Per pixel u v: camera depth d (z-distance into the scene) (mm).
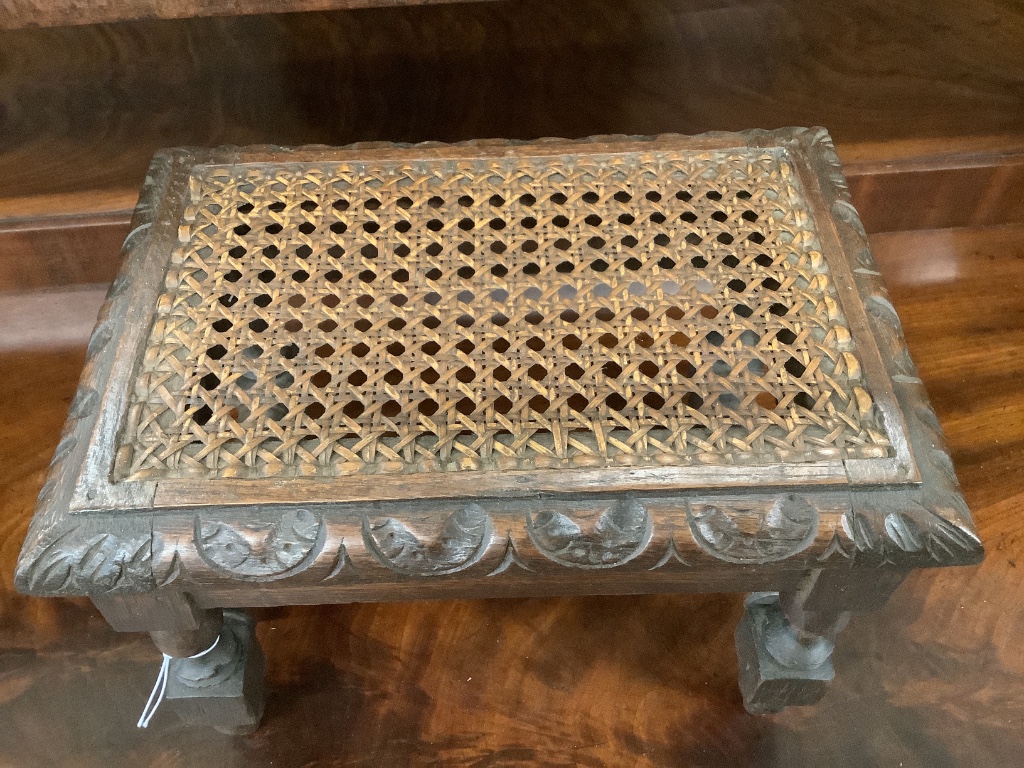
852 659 829
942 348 1063
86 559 514
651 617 861
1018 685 814
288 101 1123
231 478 526
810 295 613
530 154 715
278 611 865
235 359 581
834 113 1130
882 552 534
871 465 536
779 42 1151
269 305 610
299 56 1120
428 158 712
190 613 591
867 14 1169
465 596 623
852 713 800
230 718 745
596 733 792
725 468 533
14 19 645
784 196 682
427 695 813
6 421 1010
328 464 533
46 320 1107
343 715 801
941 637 841
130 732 789
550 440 543
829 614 632
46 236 1060
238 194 684
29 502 938
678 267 632
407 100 1122
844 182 695
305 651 840
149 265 633
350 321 600
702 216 666
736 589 626
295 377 573
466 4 1123
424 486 524
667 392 565
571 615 864
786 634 702
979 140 1102
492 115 1143
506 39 1135
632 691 815
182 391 564
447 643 846
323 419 551
